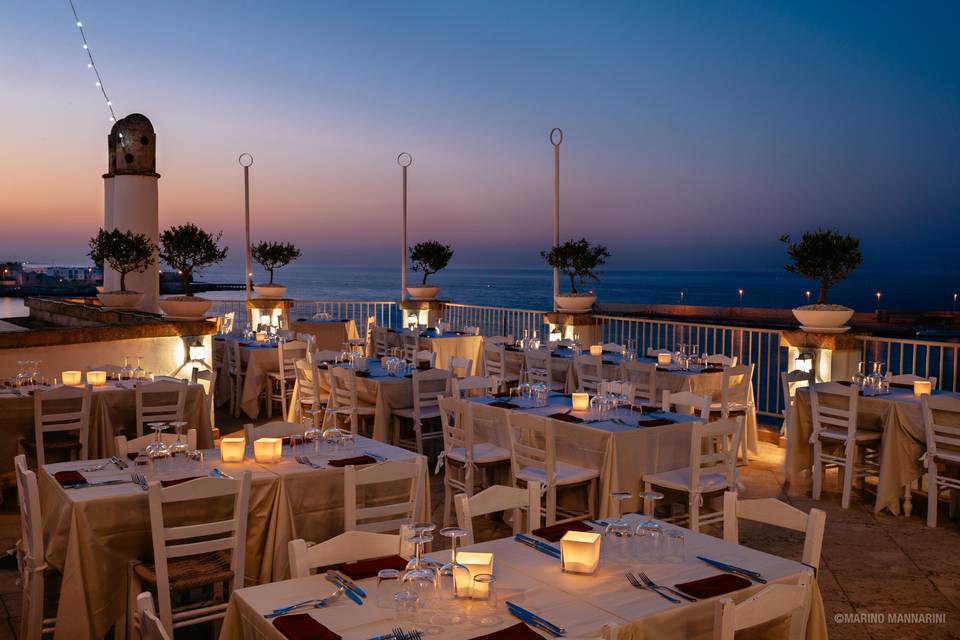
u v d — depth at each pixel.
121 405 7.85
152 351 9.52
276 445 5.19
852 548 6.05
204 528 4.18
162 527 4.05
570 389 10.52
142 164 12.63
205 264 11.33
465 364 9.59
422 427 8.86
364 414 8.85
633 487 6.04
